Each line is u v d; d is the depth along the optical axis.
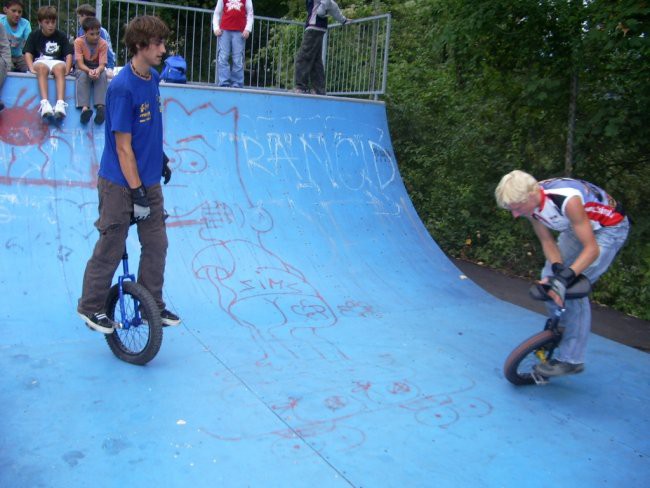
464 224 8.49
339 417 3.47
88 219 5.46
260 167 6.54
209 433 3.20
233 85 8.12
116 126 3.51
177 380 3.77
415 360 4.34
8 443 2.99
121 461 2.90
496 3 6.84
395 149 9.90
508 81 7.70
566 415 3.69
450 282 6.22
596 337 5.11
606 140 6.97
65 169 5.68
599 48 6.59
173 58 7.34
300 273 5.71
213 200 6.05
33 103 5.84
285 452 3.08
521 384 4.01
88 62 5.99
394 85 10.31
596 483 3.01
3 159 5.47
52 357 3.94
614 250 3.66
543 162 7.68
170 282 5.12
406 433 3.35
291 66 11.12
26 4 9.32
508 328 5.13
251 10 7.97
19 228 5.14
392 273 6.13
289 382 3.86
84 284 3.85
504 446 3.29
